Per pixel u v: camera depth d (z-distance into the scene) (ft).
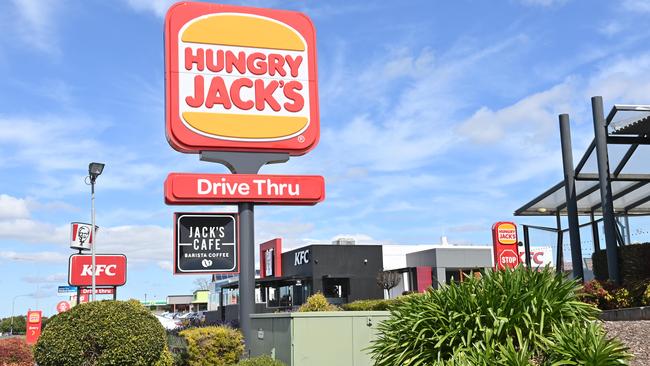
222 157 58.44
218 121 58.54
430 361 29.63
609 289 54.95
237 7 60.95
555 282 30.50
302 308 72.23
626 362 27.48
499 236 84.17
